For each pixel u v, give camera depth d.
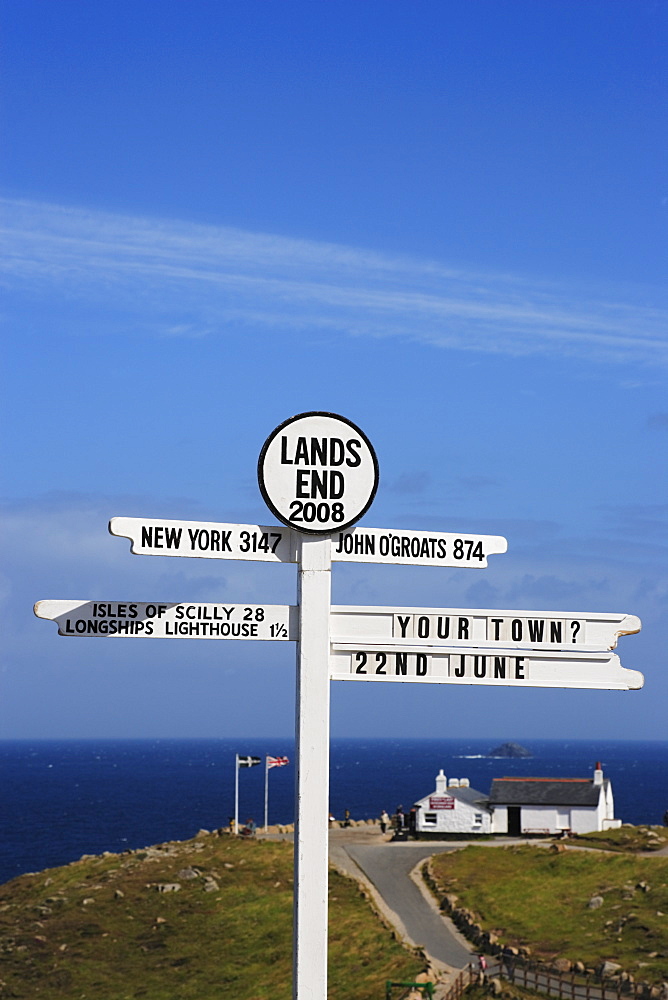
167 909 58.75
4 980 50.03
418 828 78.62
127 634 7.91
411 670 8.27
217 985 47.72
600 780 80.25
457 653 8.38
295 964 7.44
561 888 55.62
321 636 8.04
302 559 8.11
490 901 54.69
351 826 86.81
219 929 55.03
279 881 61.66
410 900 56.81
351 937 50.03
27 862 112.69
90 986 48.81
